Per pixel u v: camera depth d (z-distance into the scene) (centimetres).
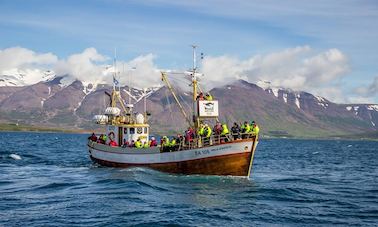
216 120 5062
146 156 5344
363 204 3797
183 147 5031
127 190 4072
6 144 14612
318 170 7525
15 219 2964
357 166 8744
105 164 5909
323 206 3678
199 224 2947
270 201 3838
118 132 5897
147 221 2967
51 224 2844
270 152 14738
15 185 4516
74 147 14175
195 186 4419
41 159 8194
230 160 4769
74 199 3678
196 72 5197
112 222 2919
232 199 3856
